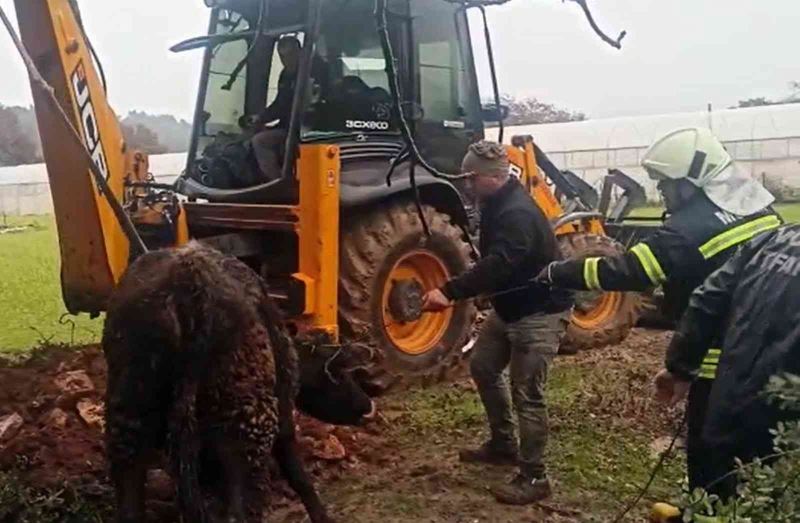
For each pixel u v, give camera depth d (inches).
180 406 147.3
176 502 167.2
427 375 282.7
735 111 1089.4
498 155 191.9
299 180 252.8
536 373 194.7
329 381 203.3
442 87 297.9
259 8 281.9
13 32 171.6
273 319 167.2
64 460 206.4
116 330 151.7
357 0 276.5
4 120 1507.1
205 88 299.9
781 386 106.0
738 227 148.3
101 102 248.8
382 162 280.2
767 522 101.3
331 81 272.2
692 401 141.9
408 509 195.5
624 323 341.4
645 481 209.3
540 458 198.2
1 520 173.6
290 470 174.4
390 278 273.4
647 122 1131.3
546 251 191.8
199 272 151.6
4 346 344.5
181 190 290.2
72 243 247.9
